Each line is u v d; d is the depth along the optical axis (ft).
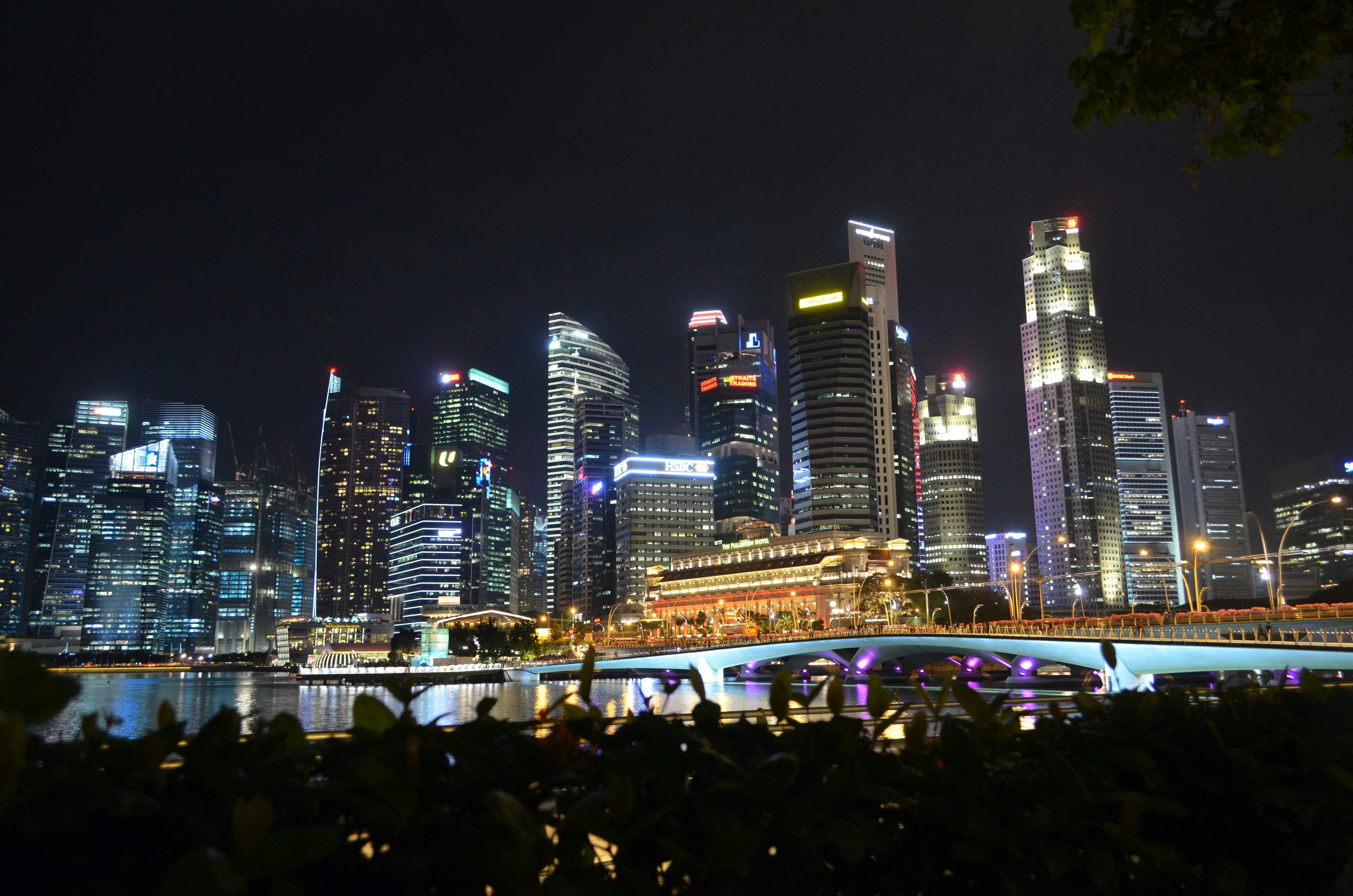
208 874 9.39
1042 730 19.99
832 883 16.02
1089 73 33.04
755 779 15.07
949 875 16.71
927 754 17.65
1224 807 20.27
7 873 10.49
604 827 13.21
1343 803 19.98
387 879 12.32
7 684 10.91
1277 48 28.43
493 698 15.65
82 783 11.38
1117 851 17.54
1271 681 24.61
